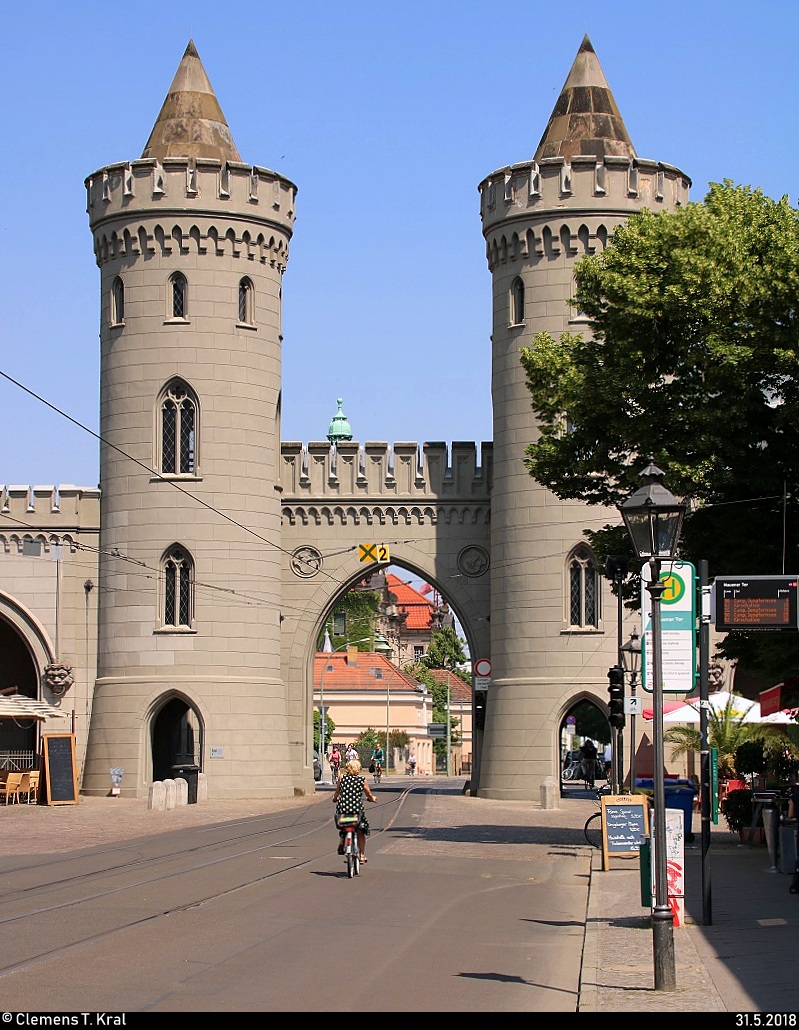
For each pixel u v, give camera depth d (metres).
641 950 16.56
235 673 52.12
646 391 29.61
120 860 26.62
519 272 52.00
